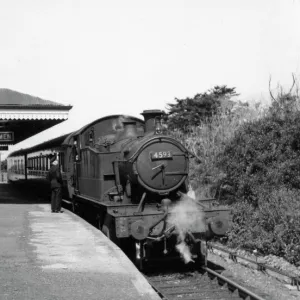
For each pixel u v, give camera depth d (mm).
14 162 35625
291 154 14023
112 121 13234
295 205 11688
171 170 10562
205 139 19016
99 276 6957
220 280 9070
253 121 16312
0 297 5875
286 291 8719
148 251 10383
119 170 11219
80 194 14102
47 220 12922
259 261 10961
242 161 14781
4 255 8281
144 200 10492
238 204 13547
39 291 6160
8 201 20406
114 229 10531
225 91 45344
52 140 19344
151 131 11188
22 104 16406
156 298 5953
